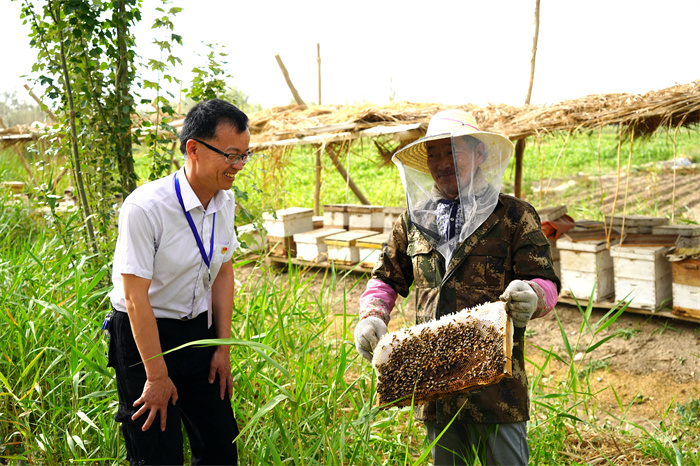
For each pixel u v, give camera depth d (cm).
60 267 414
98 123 403
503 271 232
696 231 531
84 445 300
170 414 231
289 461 285
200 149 212
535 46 741
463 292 234
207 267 232
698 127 564
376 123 661
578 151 1923
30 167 1027
